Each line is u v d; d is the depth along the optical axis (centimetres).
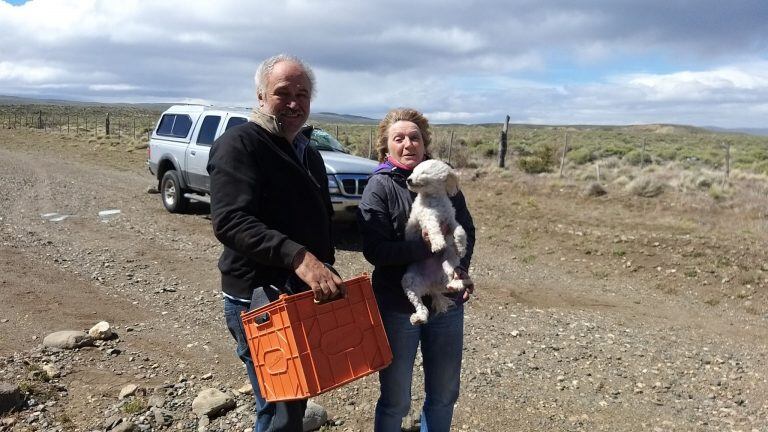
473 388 526
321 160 328
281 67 288
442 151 2497
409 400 353
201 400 455
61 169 2130
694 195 1512
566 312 791
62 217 1198
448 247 330
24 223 1116
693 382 570
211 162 282
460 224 357
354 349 282
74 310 668
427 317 320
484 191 1694
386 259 326
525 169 2186
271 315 269
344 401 487
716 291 916
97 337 583
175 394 479
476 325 707
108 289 757
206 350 577
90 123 6794
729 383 572
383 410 349
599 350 645
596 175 1978
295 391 267
